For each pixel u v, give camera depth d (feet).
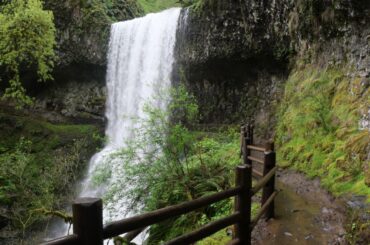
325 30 30.89
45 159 56.08
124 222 7.91
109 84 62.28
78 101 64.54
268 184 17.44
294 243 15.14
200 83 52.19
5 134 59.00
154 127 26.58
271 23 40.55
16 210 40.42
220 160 28.45
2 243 44.16
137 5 79.71
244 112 48.39
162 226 23.45
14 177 44.04
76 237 6.85
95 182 25.36
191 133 26.43
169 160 23.50
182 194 23.07
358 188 19.36
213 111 51.34
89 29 59.82
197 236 10.37
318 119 28.84
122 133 58.70
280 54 42.11
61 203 41.34
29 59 58.39
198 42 48.08
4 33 52.03
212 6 45.21
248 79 48.52
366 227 14.67
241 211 12.04
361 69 25.98
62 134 60.23
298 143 29.81
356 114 24.61
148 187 23.04
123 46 60.18
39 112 64.28
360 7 24.49
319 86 31.83
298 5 33.96
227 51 45.62
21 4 52.80
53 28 54.90
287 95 39.14
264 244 15.23
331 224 16.66
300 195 21.47
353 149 22.16
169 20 53.72
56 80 64.34
